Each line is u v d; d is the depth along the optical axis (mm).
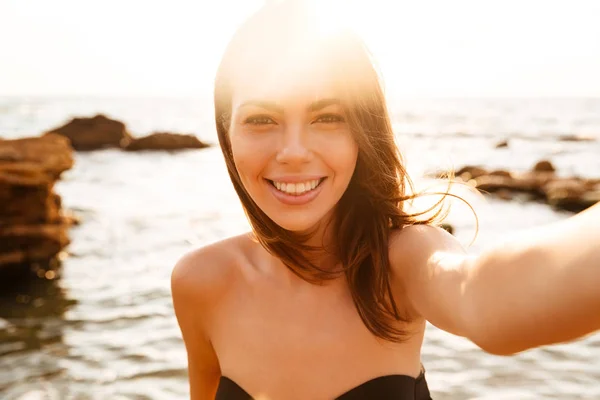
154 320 8570
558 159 37750
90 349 7480
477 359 6758
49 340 7848
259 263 1792
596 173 29797
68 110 126625
